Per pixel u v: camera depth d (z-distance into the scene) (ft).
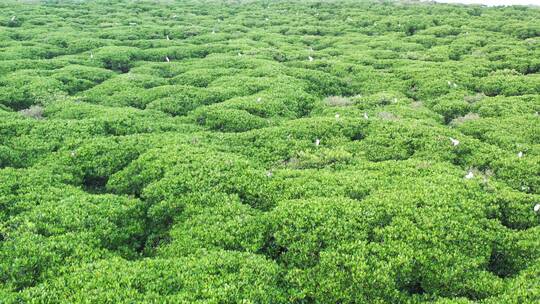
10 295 38.70
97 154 72.69
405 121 85.87
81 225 52.01
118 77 127.34
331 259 45.03
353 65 142.61
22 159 72.64
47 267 44.19
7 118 87.25
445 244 47.21
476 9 270.26
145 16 250.16
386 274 43.09
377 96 110.32
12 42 163.02
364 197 56.95
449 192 55.83
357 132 83.20
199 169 63.36
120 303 37.99
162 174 64.18
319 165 70.03
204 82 124.98
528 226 53.47
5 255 44.98
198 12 270.05
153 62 151.02
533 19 223.51
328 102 109.50
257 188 59.82
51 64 138.51
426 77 126.72
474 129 87.10
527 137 81.41
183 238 50.62
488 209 54.49
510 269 47.39
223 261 44.78
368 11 268.21
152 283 41.24
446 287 43.52
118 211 56.34
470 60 147.74
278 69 132.98
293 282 43.83
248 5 305.12
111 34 191.31
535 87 114.21
